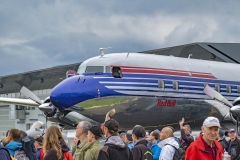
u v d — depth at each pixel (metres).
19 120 55.38
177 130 23.70
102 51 21.23
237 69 25.72
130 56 21.22
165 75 21.67
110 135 7.78
